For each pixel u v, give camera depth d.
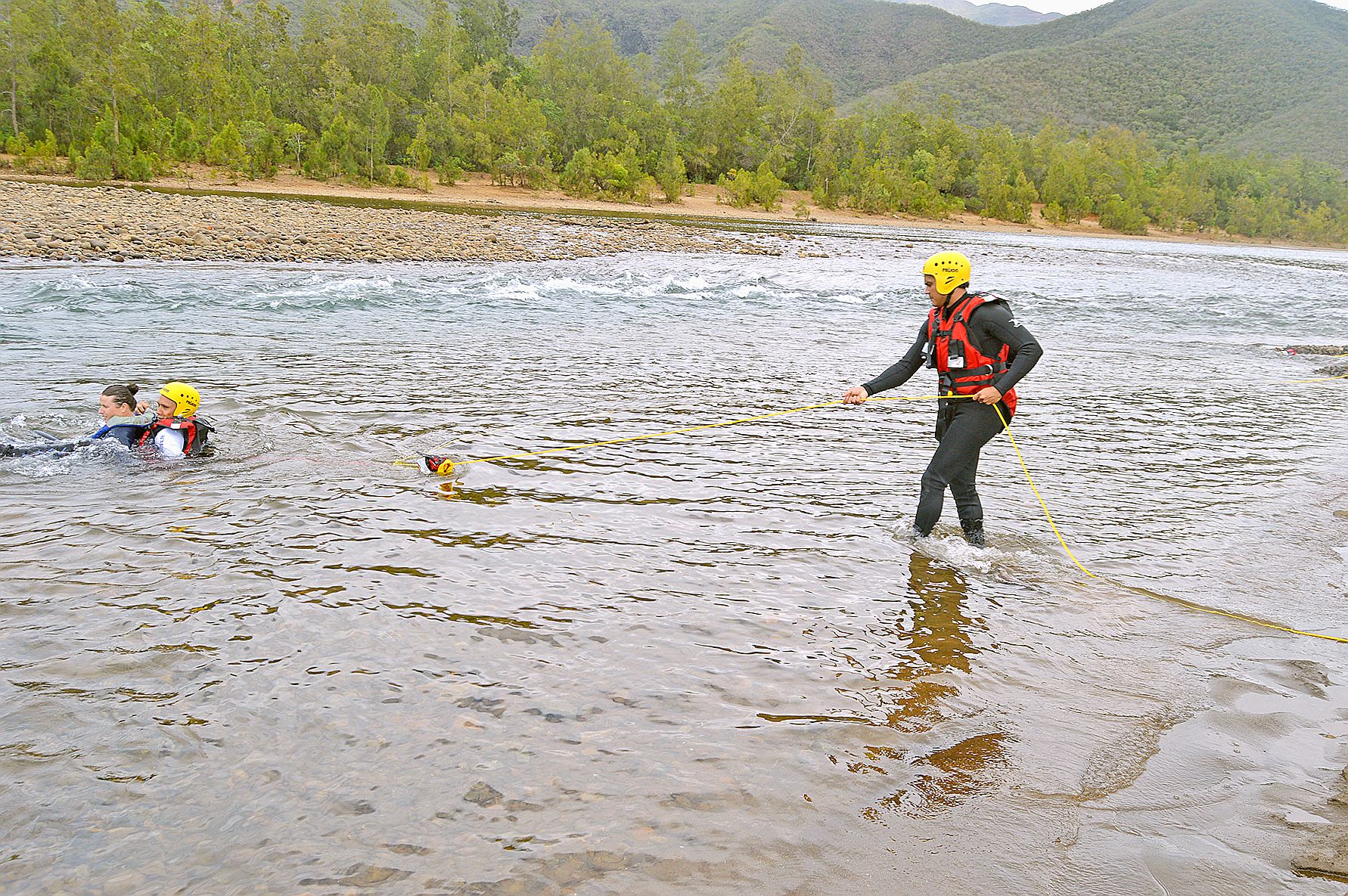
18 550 4.53
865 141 111.50
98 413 7.41
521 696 3.38
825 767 3.04
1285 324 21.17
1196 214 117.69
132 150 51.78
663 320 15.69
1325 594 4.91
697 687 3.53
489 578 4.48
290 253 22.20
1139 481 7.14
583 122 87.25
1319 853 2.69
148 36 70.44
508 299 17.09
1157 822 2.84
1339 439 9.02
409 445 6.89
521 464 6.58
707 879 2.45
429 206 46.56
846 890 2.45
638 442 7.39
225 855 2.45
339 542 4.86
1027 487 6.81
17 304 12.92
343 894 2.32
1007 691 3.67
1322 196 137.88
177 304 13.94
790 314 17.72
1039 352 5.22
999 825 2.78
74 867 2.38
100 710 3.14
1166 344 16.42
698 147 89.50
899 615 4.36
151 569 4.38
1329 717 3.59
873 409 9.37
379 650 3.67
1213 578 5.09
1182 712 3.56
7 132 59.72
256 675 3.42
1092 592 4.81
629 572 4.68
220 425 7.21
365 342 11.70
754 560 4.96
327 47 76.81
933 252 42.69
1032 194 96.38
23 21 60.41
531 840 2.57
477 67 86.44
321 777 2.81
